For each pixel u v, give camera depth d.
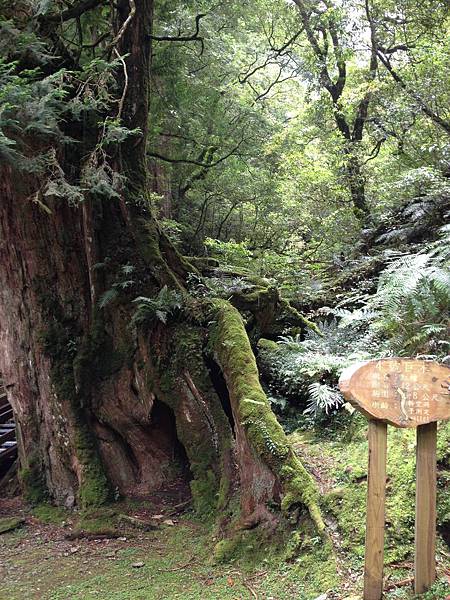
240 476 4.76
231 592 3.70
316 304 8.11
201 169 13.04
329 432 5.21
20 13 5.64
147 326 5.88
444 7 10.19
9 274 6.09
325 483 4.27
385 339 5.77
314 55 12.69
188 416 5.62
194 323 5.90
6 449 7.56
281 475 4.23
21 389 6.20
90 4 6.32
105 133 5.95
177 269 6.54
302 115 13.71
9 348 6.20
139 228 6.31
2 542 5.31
